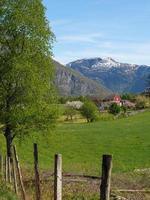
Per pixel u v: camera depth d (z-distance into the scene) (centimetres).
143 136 8731
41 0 4025
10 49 3934
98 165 5816
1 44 3928
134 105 18238
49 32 4012
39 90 3866
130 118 13012
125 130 9850
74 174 4319
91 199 2822
